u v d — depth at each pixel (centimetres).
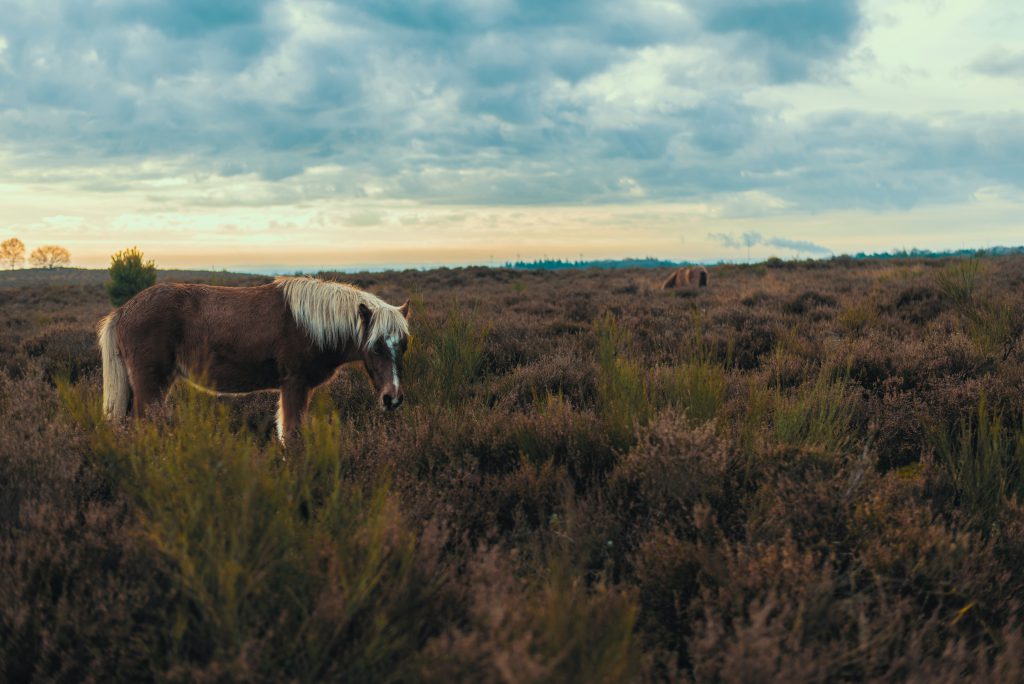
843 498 287
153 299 456
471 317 658
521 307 1255
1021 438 360
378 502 248
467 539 268
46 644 190
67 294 2991
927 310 899
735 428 393
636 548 276
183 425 280
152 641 191
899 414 465
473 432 417
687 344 698
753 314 957
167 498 228
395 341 462
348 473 337
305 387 483
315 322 463
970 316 753
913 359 582
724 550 255
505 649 163
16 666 193
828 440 369
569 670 167
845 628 210
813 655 197
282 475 257
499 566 231
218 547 197
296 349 470
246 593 191
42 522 244
